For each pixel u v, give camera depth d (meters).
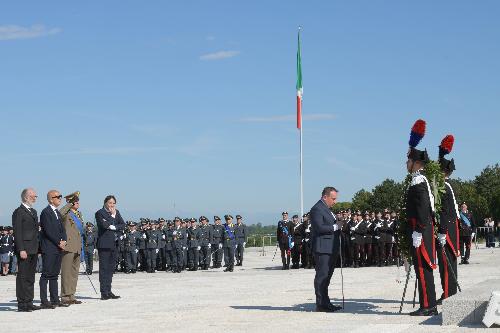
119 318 13.13
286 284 20.48
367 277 22.16
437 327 9.55
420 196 11.59
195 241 34.97
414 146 11.97
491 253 39.62
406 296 15.43
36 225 15.68
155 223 35.38
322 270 13.18
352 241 30.45
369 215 32.22
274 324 11.33
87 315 13.94
